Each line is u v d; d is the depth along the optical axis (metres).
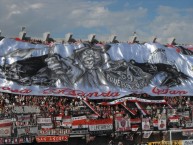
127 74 55.69
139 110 48.31
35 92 49.44
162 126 45.06
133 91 54.12
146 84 55.84
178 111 48.88
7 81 49.22
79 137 41.59
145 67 57.56
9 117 37.66
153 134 44.94
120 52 57.66
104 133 42.19
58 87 51.12
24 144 39.28
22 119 38.22
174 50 61.84
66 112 43.31
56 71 52.41
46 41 55.72
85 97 50.25
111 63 55.94
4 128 36.91
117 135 42.97
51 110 44.34
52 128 39.44
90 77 53.59
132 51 58.59
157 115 46.97
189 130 43.91
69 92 50.91
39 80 50.84
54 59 53.19
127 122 43.53
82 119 41.22
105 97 51.91
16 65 50.62
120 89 53.78
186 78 59.16
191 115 48.22
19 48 52.31
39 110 42.25
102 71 54.75
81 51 55.53
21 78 50.06
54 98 49.72
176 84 57.69
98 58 55.69
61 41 57.47
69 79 52.44
